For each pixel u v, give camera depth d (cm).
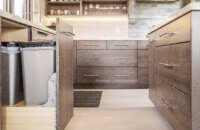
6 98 157
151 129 188
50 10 489
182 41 145
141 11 489
